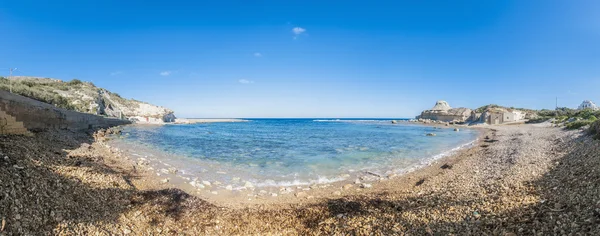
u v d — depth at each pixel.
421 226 7.98
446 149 29.52
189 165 20.06
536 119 69.88
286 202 12.13
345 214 9.71
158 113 102.56
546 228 6.62
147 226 8.45
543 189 9.79
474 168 16.94
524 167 14.23
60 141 20.97
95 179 11.32
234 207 11.12
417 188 13.48
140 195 10.70
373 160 22.98
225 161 22.12
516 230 6.84
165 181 14.73
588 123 32.59
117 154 21.45
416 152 27.41
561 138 24.58
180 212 9.67
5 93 21.97
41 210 7.40
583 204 7.42
